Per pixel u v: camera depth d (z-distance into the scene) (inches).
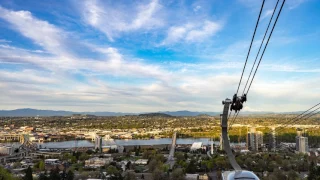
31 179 7583.7
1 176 7185.0
